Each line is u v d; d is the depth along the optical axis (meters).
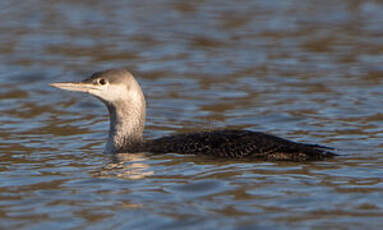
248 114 17.03
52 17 33.62
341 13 34.53
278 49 26.38
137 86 13.39
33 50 26.11
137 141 13.30
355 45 26.81
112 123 13.47
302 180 10.48
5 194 10.13
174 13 34.91
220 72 22.56
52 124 16.30
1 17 33.41
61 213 9.16
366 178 10.57
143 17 33.72
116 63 23.95
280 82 20.92
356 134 14.43
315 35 29.11
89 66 23.38
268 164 11.45
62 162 12.34
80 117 17.17
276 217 8.77
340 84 20.39
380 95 18.77
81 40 28.20
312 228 8.33
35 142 14.31
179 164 11.66
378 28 30.31
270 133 14.95
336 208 9.10
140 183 10.63
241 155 11.88
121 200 9.71
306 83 20.69
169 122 16.55
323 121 15.97
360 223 8.48
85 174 11.33
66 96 19.67
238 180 10.54
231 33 29.84
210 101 18.69
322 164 11.48
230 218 8.76
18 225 8.71
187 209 9.20
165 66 23.56
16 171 11.62
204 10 35.78
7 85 20.84
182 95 19.47
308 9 35.81
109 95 13.22
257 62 24.09
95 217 8.97
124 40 28.22
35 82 21.31
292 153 11.75
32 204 9.59
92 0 38.62
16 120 16.61
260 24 31.86
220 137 12.31
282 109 17.42
